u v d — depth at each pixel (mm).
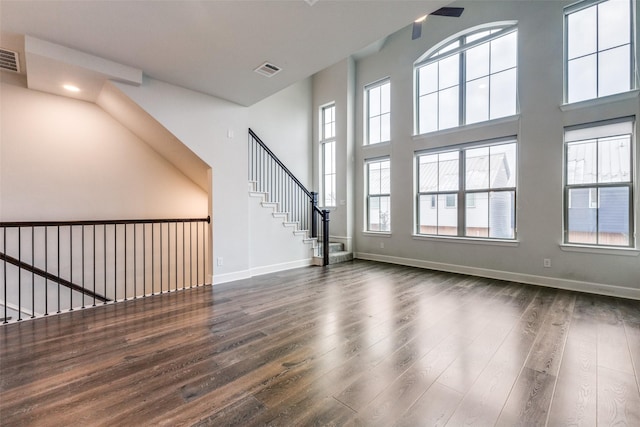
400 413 1561
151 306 3324
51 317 2988
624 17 3611
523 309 3158
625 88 3602
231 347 2328
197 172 4762
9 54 3074
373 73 6254
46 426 1475
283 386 1811
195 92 4082
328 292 3865
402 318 2922
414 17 2543
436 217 5375
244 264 4648
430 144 5332
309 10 2428
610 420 1492
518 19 4305
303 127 6980
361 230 6520
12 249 3678
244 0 2293
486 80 4742
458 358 2129
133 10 2383
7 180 3607
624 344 2316
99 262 4320
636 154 3473
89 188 4203
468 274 4875
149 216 4766
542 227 4129
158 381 1865
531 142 4207
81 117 4121
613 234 3672
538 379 1857
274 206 5191
